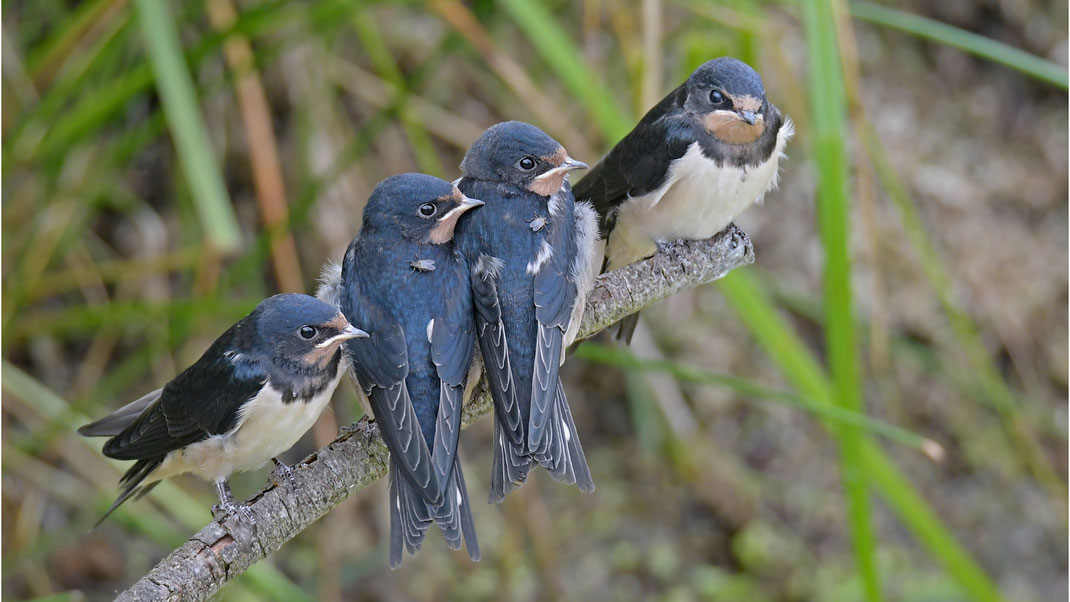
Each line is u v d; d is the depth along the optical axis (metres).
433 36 13.75
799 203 14.39
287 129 13.30
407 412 6.91
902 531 14.12
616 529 13.75
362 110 13.56
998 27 15.44
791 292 13.11
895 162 14.95
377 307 7.18
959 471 14.51
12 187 11.77
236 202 13.34
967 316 14.71
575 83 8.66
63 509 12.84
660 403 13.73
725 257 8.34
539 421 7.01
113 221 13.34
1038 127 15.43
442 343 7.08
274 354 7.41
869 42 15.43
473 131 13.23
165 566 6.36
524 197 7.64
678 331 14.14
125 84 10.45
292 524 6.74
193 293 12.02
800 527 13.84
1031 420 14.61
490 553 13.31
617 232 8.80
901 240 14.72
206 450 7.64
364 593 13.01
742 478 13.94
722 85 8.22
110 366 13.11
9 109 11.46
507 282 7.34
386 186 7.33
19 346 12.91
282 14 10.09
